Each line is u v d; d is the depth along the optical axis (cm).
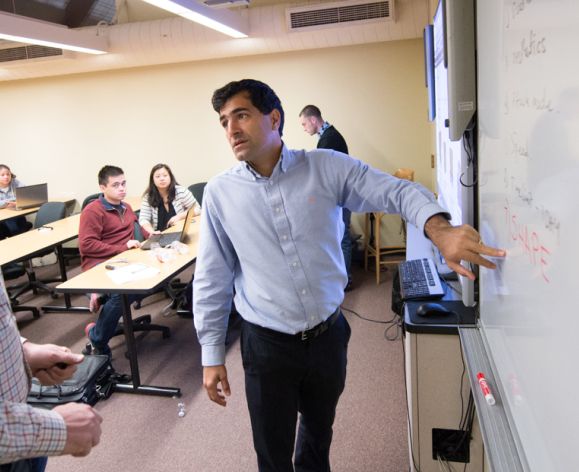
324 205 152
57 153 603
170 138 566
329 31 446
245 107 143
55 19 531
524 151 84
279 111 151
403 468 219
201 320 166
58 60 510
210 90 542
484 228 131
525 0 81
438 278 204
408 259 246
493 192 116
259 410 165
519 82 86
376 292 436
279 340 157
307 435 180
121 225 371
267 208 152
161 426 262
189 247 357
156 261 326
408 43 486
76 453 94
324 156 153
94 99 576
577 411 62
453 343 167
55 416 92
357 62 500
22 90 594
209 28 466
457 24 138
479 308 155
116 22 543
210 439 249
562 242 65
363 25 437
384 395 277
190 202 456
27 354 123
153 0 324
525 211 84
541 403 77
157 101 560
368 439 240
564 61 62
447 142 222
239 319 395
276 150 151
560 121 65
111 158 589
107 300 329
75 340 383
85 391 229
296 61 513
